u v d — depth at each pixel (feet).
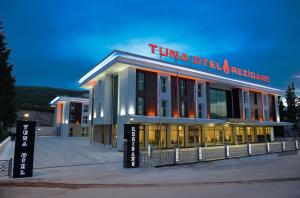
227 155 67.87
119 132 95.04
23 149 42.57
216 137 124.57
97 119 118.52
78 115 209.15
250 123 127.85
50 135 227.81
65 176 43.60
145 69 100.58
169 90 107.34
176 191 31.71
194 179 40.55
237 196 28.25
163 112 106.11
